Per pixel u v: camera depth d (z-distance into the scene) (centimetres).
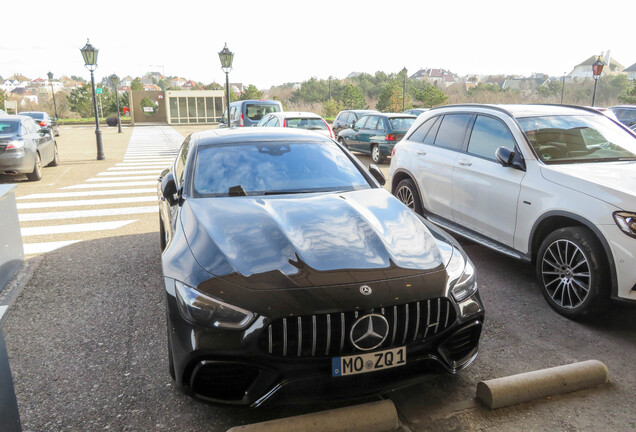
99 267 479
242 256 244
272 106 1700
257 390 221
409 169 573
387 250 255
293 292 222
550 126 435
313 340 218
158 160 1461
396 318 227
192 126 4009
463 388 274
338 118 1683
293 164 364
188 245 266
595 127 446
